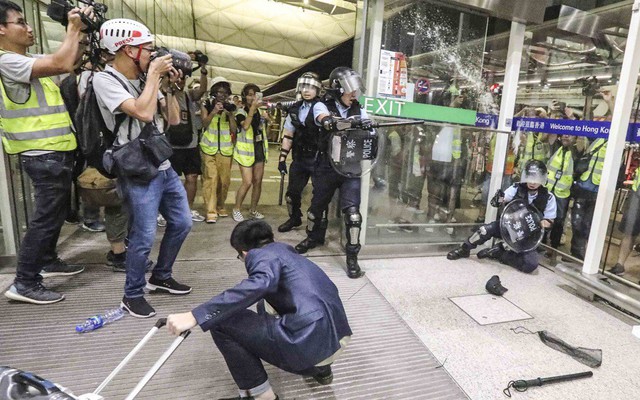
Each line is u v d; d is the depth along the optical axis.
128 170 1.84
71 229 3.40
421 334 2.14
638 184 2.82
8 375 0.97
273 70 14.96
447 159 3.52
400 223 3.48
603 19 2.95
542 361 1.95
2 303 2.16
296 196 3.65
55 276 2.50
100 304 2.20
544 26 3.37
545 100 3.48
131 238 2.01
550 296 2.72
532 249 3.07
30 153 1.98
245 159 3.84
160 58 1.84
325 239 3.66
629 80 2.51
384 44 3.09
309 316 1.36
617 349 2.11
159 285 2.36
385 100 3.06
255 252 1.46
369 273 2.95
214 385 1.63
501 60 3.48
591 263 2.74
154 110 1.84
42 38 3.21
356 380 1.73
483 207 3.71
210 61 14.26
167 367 1.73
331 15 8.66
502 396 1.69
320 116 2.63
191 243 3.27
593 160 3.07
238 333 1.37
